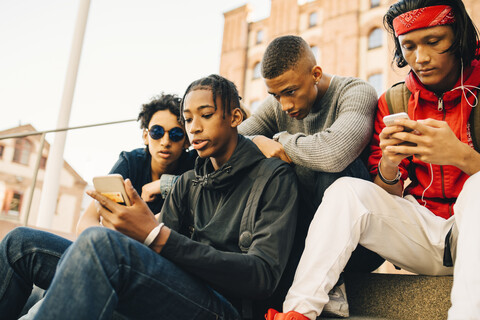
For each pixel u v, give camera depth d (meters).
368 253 1.53
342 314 1.29
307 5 18.97
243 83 20.14
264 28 20.33
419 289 1.35
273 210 1.24
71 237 6.29
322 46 17.78
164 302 0.98
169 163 1.99
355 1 17.20
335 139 1.50
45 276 1.24
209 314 1.05
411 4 1.43
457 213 1.07
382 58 16.03
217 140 1.36
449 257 1.24
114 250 0.90
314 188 1.58
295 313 1.09
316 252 1.19
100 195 1.03
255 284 1.06
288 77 1.65
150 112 2.01
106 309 0.86
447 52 1.38
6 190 24.34
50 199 6.82
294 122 1.96
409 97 1.61
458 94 1.45
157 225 1.04
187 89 1.44
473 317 0.84
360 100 1.64
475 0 12.84
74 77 7.40
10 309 1.21
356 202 1.26
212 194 1.41
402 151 1.20
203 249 1.03
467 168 1.16
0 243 1.24
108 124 4.17
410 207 1.34
